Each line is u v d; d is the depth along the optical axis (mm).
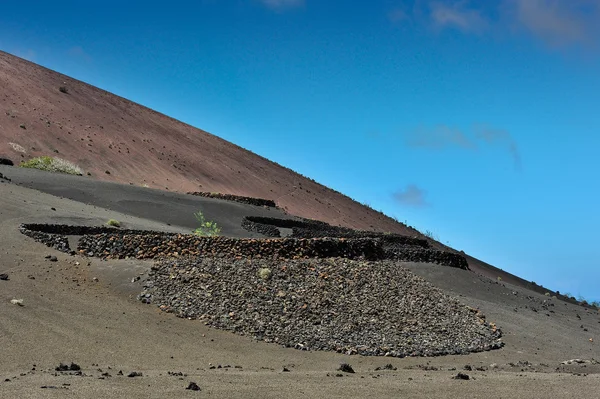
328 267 27625
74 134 79188
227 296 23656
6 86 85562
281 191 92062
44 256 25359
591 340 30062
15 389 12352
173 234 30344
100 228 30312
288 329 22281
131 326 20438
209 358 18812
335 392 14297
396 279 28750
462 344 24516
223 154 100875
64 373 14602
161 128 101500
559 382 17672
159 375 15219
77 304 21281
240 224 48219
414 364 21109
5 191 36781
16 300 19891
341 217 89250
